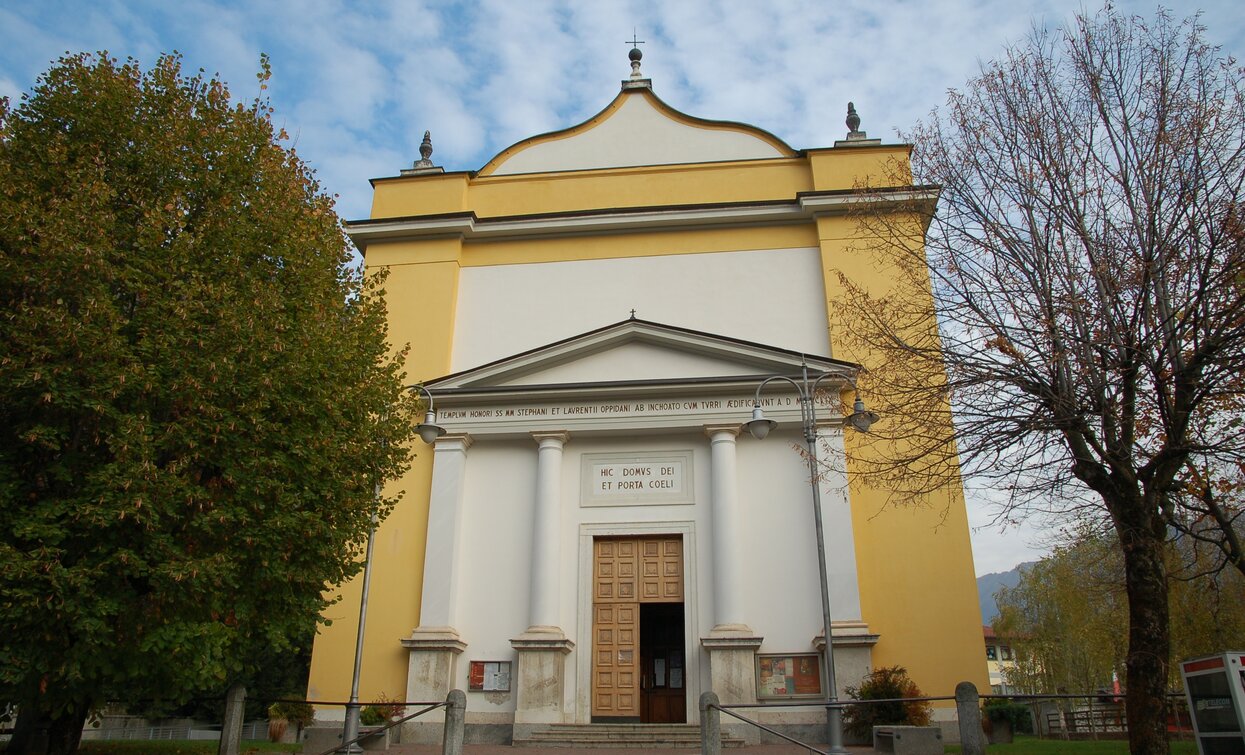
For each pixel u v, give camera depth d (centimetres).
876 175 2295
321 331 1343
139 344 1164
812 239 2273
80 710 1256
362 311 1612
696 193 2397
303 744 1648
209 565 1118
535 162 2505
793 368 2008
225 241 1317
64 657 1072
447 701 1285
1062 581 3197
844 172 2323
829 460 1933
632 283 2286
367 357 1530
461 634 1950
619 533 1994
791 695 1784
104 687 1181
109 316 1122
